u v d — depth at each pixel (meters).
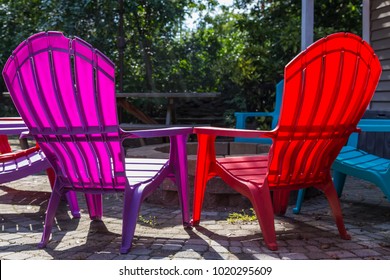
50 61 2.39
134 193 2.62
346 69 2.52
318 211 3.53
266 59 7.77
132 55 9.25
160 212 3.50
